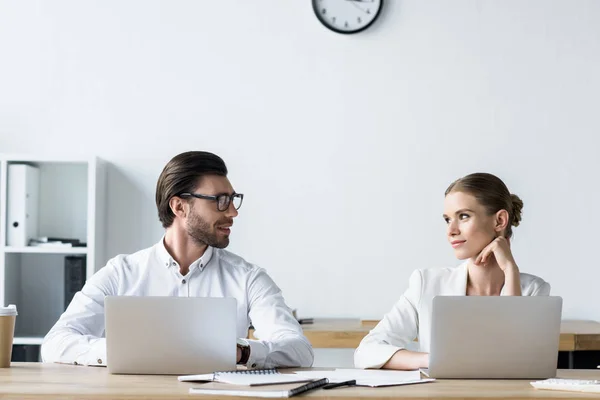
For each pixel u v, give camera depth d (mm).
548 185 4141
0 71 4234
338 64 4191
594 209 4133
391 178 4164
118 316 2039
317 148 4176
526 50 4172
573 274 4121
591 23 4164
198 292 2631
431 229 4148
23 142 4223
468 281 2635
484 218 2582
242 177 4191
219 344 2031
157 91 4219
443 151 4160
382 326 2588
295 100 4191
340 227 4160
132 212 4203
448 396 1715
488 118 4164
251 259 4176
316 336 3553
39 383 1890
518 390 1803
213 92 4203
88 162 3932
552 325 1998
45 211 4195
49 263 4184
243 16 4215
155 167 4207
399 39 4191
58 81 4230
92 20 4234
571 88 4160
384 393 1745
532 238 4141
